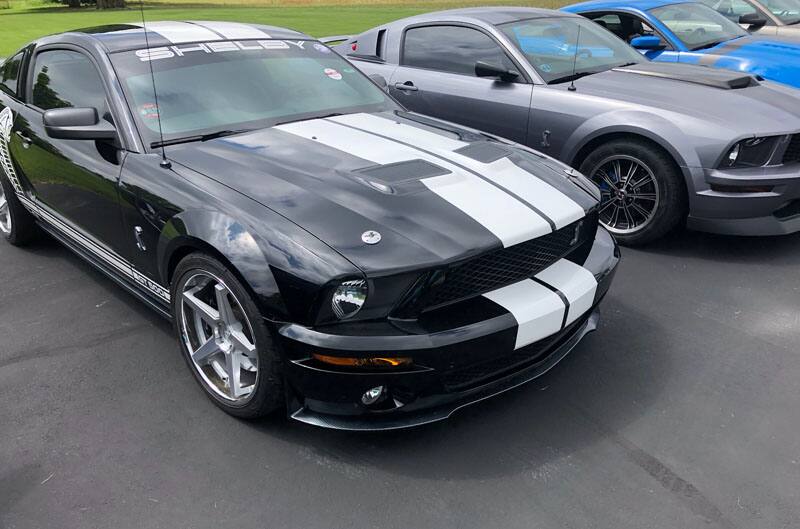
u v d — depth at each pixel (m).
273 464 2.42
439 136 3.19
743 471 2.37
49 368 3.04
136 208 2.85
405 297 2.22
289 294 2.23
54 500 2.26
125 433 2.60
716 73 4.61
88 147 3.23
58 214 3.68
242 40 3.67
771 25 7.68
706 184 3.94
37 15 30.38
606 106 4.29
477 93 4.95
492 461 2.43
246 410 2.57
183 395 2.84
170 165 2.83
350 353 2.16
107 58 3.24
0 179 4.22
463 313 2.32
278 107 3.36
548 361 2.64
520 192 2.68
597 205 2.87
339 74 3.80
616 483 2.31
